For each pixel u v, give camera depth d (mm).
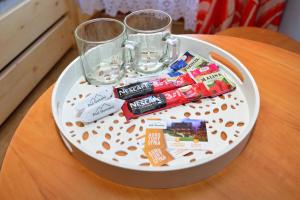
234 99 437
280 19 981
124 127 399
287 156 357
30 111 419
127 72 494
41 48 990
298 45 715
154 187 332
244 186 328
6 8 813
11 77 860
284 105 422
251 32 757
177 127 395
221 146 368
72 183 335
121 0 1101
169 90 446
